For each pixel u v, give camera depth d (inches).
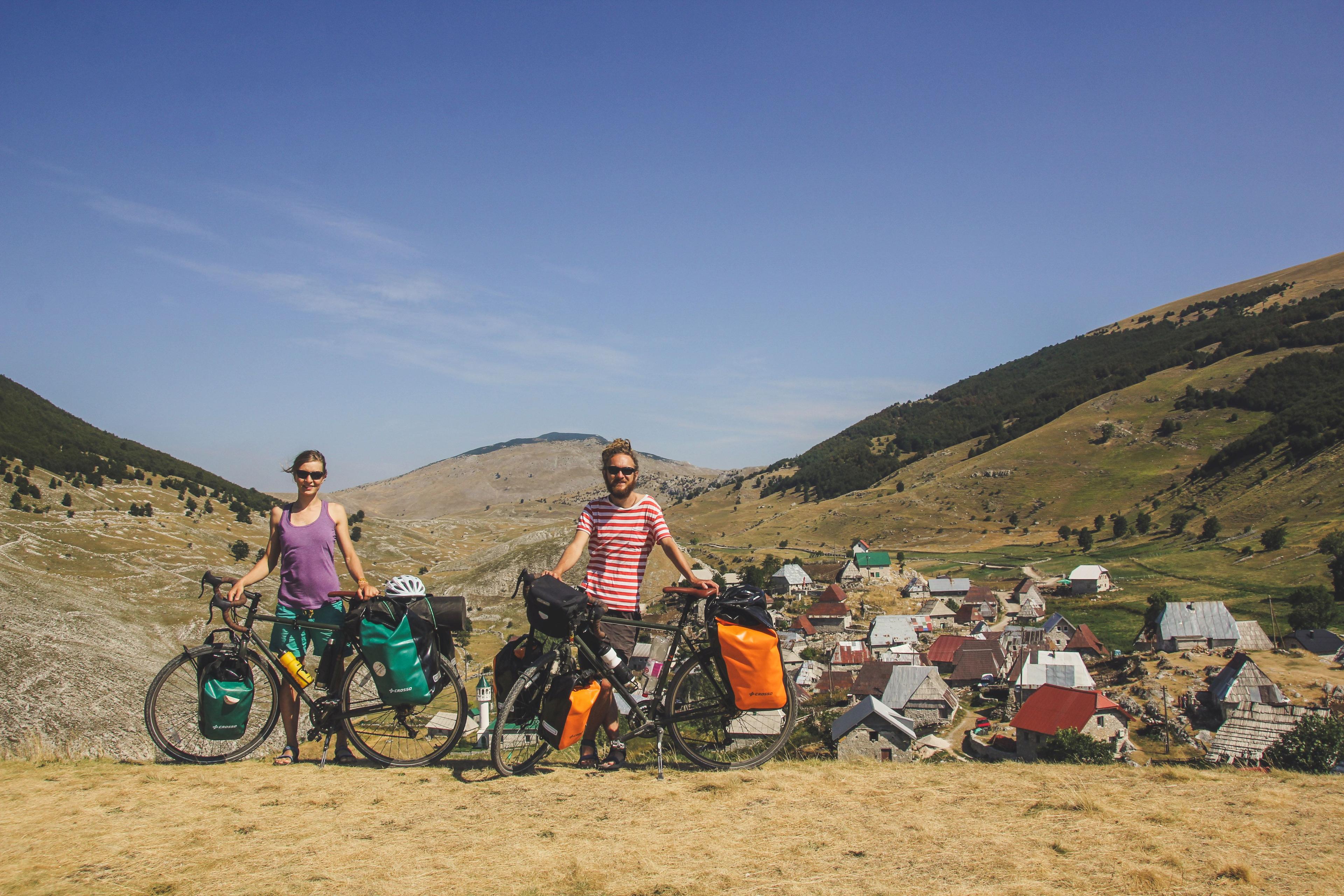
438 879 194.7
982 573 5428.2
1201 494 6235.2
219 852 213.6
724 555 7381.9
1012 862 204.8
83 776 288.5
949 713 2069.4
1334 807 254.2
